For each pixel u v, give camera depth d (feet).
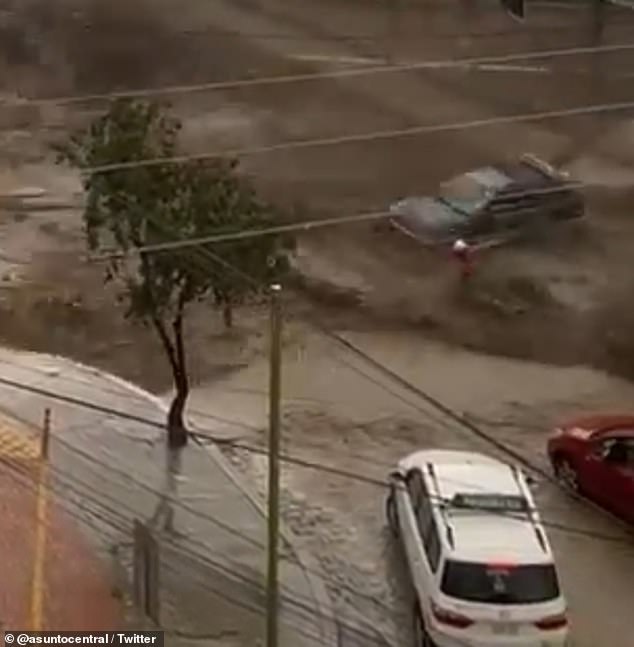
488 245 232.12
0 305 208.85
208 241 153.48
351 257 227.20
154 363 196.13
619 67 314.14
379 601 151.12
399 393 191.21
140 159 162.61
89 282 215.92
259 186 249.14
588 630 148.46
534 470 173.88
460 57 316.81
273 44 320.09
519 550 140.97
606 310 216.33
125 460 172.14
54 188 245.86
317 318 209.15
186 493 166.61
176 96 287.07
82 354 197.77
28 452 172.14
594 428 171.42
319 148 267.39
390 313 212.23
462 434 181.78
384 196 248.52
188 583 151.53
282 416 183.83
